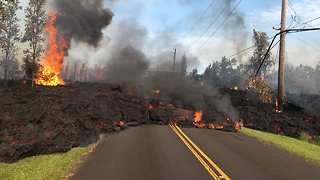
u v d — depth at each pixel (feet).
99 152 44.37
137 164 38.50
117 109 72.13
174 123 76.69
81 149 45.73
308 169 40.55
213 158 42.91
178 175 34.63
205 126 76.02
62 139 44.73
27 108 50.67
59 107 54.39
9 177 31.91
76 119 52.24
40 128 45.34
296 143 66.23
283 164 42.22
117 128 63.31
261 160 43.68
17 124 45.85
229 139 60.54
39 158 39.45
